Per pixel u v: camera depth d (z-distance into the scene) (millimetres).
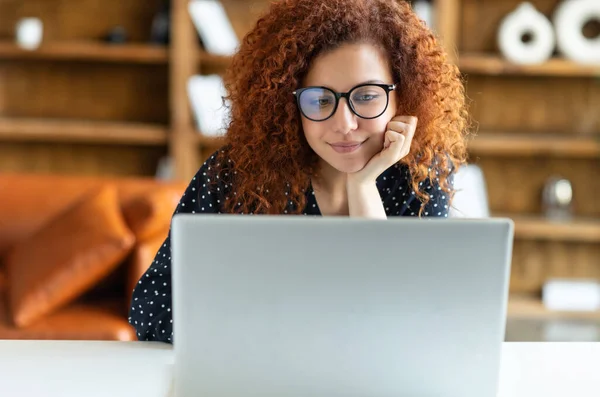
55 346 1136
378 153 1260
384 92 1199
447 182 1392
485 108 3643
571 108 3633
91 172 3764
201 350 895
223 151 1346
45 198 2783
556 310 3404
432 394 901
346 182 1342
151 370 1046
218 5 3459
